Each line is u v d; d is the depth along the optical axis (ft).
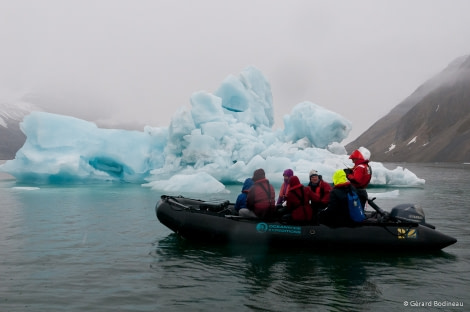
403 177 75.10
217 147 71.26
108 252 23.35
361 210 23.53
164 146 77.51
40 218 34.68
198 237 25.11
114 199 48.21
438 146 515.91
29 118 67.82
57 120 67.82
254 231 23.81
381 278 18.94
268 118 94.22
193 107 74.08
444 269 20.34
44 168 64.59
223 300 16.17
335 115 78.48
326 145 81.92
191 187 57.16
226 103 86.17
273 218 24.22
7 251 23.48
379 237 23.17
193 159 70.95
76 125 69.15
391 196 55.67
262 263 21.20
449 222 34.86
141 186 66.33
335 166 68.64
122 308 15.37
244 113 84.89
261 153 74.43
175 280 18.54
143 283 18.15
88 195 52.54
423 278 18.98
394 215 24.12
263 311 15.14
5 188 62.13
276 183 66.18
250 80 88.99
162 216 25.84
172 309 15.29
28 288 17.43
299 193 23.44
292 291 17.20
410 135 629.10
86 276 19.06
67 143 66.74
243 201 25.40
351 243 23.15
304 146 81.51
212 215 24.86
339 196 23.22
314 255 22.66
